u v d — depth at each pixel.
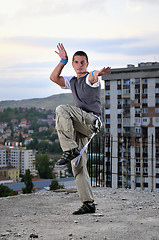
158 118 33.78
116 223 4.17
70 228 4.01
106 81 36.16
